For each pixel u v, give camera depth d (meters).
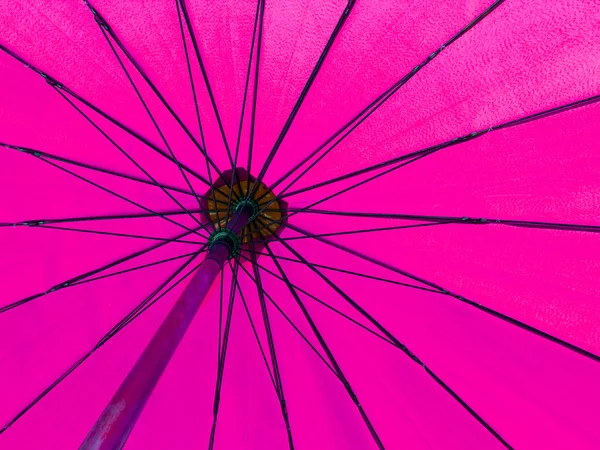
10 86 1.12
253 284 1.29
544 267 1.05
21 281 1.16
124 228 1.23
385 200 1.12
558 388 1.07
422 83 1.03
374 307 1.18
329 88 1.09
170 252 1.27
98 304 1.21
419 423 1.15
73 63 1.11
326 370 1.21
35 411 1.18
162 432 1.22
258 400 1.23
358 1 1.04
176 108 1.16
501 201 1.04
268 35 1.09
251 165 1.21
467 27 0.99
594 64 0.97
